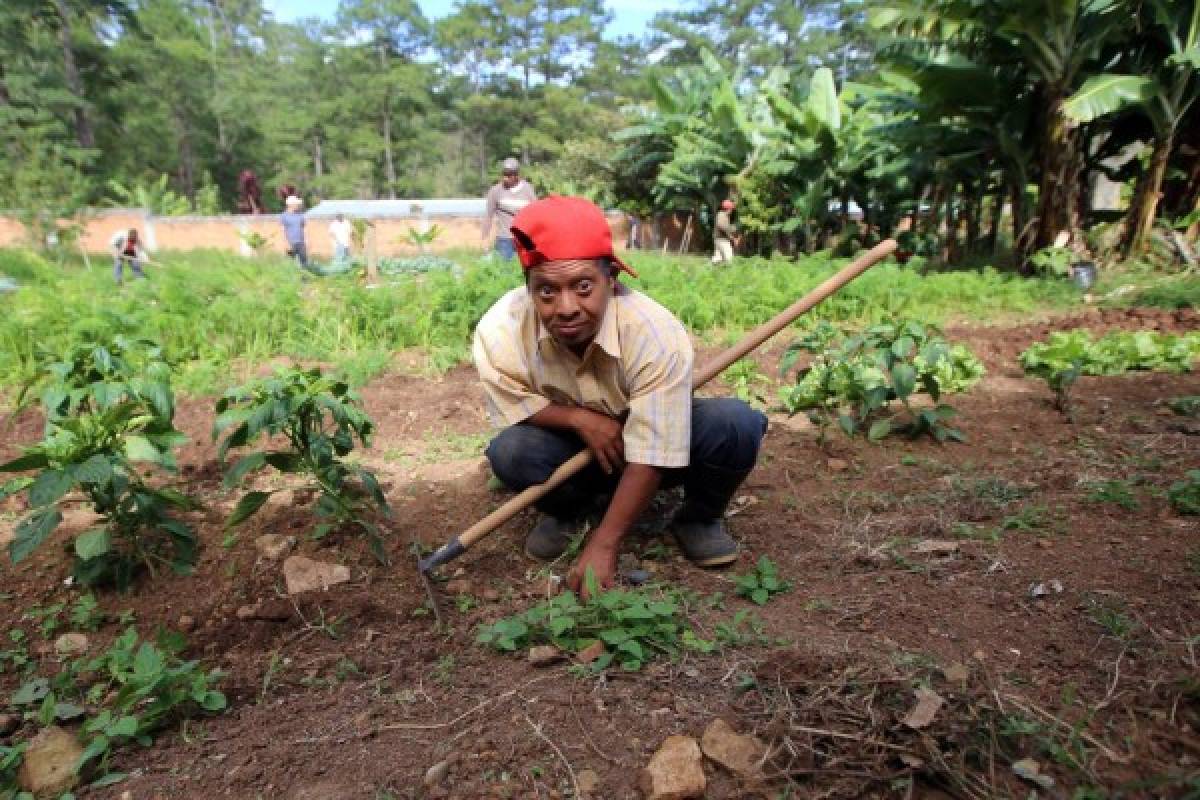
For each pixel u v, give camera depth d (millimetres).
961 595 2188
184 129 48312
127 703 1766
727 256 14125
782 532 2717
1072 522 2588
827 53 57562
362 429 2664
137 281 7012
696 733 1681
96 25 38562
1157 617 1976
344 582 2465
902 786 1517
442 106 62219
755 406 4344
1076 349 4734
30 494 2076
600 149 25938
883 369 3830
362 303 6234
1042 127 9719
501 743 1668
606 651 1974
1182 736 1573
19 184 17234
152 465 3600
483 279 6793
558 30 56375
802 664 1853
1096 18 8578
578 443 2428
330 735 1750
